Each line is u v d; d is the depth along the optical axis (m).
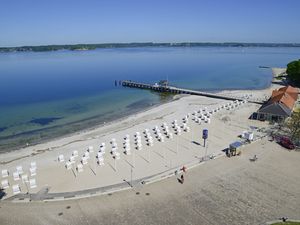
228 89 111.75
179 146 51.22
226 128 60.47
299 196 34.75
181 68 185.12
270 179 38.69
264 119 65.12
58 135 62.44
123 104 90.12
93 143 54.91
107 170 42.47
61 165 45.09
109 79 141.75
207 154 47.38
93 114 79.06
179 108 80.38
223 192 35.69
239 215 31.33
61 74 161.50
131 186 37.47
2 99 97.00
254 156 45.28
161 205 33.34
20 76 154.12
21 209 33.16
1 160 48.97
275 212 31.77
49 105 89.00
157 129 58.69
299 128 53.22
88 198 35.03
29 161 47.62
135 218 31.16
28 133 64.31
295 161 44.00
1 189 38.12
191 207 32.84
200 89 113.25
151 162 44.94
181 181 38.25
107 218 31.23
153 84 121.12
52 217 31.56
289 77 115.62
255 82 128.25
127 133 59.97
